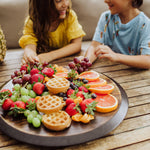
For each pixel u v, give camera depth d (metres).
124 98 1.05
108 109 0.91
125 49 1.90
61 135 0.77
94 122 0.85
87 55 1.63
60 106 0.90
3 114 0.91
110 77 1.36
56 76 1.17
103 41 1.94
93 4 2.49
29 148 0.78
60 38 2.02
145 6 2.54
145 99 1.11
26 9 2.26
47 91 1.06
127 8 1.69
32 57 1.51
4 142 0.81
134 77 1.36
